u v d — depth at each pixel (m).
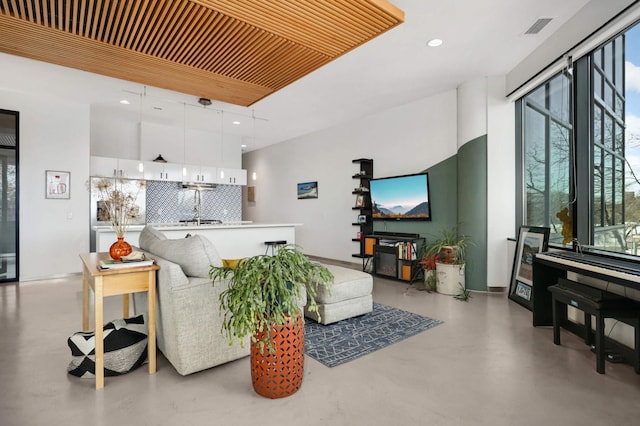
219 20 2.58
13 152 5.02
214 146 7.62
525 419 1.76
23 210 5.09
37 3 2.34
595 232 2.93
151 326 2.24
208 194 7.90
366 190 6.07
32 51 3.03
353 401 1.93
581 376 2.22
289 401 1.93
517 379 2.18
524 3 2.83
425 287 4.75
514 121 4.36
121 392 2.01
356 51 3.67
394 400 1.94
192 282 2.21
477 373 2.27
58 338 2.83
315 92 4.97
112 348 2.18
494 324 3.23
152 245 2.77
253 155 9.70
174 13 2.49
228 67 3.38
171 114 6.15
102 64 3.31
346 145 6.68
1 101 4.91
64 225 5.39
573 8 2.91
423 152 5.28
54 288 4.59
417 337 2.91
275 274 1.88
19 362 2.39
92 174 6.05
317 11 2.46
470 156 4.52
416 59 3.88
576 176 3.03
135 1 2.34
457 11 2.94
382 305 3.89
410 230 5.50
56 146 5.32
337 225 6.92
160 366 2.35
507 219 4.39
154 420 1.75
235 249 5.32
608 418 1.77
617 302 2.29
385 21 2.61
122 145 6.74
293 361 1.98
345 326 3.18
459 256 4.62
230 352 2.34
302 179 7.86
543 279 3.19
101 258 2.74
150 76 3.61
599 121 2.88
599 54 2.86
